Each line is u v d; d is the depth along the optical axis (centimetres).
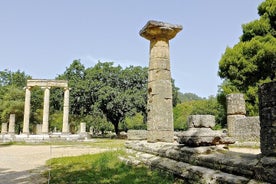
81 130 4200
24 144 2997
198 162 692
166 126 1121
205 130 762
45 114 3938
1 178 911
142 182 741
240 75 2694
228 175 557
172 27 1173
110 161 1145
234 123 1936
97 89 4597
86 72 4934
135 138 1478
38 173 1005
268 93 491
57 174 953
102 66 4806
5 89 5659
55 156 1642
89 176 871
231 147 1642
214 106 5747
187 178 683
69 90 4244
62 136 3631
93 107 4444
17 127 5619
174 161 811
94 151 1908
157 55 1176
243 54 2692
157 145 1021
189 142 757
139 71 4775
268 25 2711
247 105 2645
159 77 1157
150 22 1141
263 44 2541
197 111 5916
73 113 4794
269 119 487
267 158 480
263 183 470
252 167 509
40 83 4009
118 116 4725
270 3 2747
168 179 749
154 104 1140
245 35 2884
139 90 4622
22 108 4975
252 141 1736
